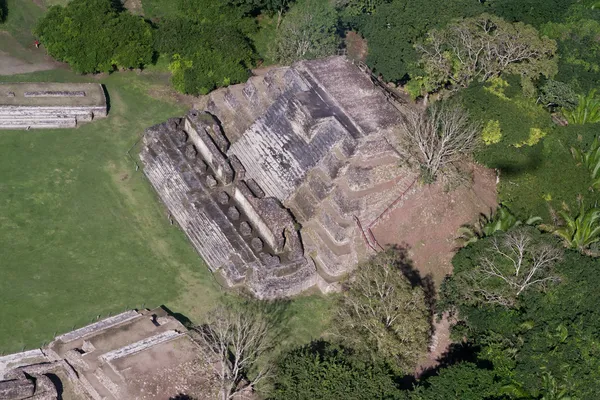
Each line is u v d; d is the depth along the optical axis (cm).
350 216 6378
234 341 5578
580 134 7444
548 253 6112
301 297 6191
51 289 5803
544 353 5584
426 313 5566
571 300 6031
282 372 5353
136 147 7106
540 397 5381
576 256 6406
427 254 6506
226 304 5997
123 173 6856
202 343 5516
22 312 5600
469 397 5200
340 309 5631
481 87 7244
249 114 7206
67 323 5597
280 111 6906
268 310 6028
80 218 6384
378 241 6431
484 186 7138
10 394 4922
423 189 6681
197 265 6253
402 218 6562
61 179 6656
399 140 6756
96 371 5203
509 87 7306
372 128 6575
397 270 5747
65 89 7375
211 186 6531
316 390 5134
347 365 5328
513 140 7088
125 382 5119
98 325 5575
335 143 6544
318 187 6488
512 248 6144
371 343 5403
